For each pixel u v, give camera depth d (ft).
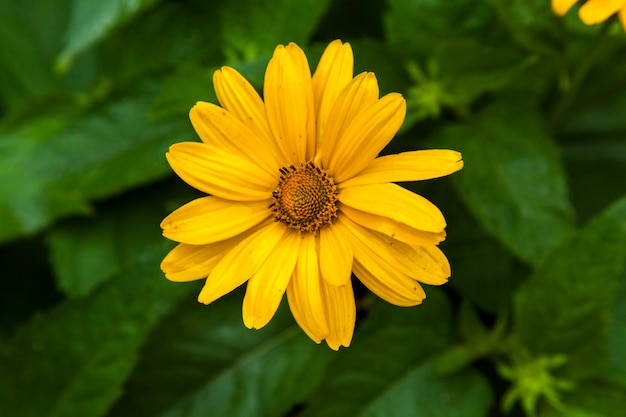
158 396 1.48
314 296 1.22
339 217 1.25
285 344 1.49
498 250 1.50
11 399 1.42
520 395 1.44
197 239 1.23
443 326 1.47
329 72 1.24
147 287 1.40
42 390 1.42
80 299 1.41
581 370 1.42
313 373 1.47
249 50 1.49
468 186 1.43
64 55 1.46
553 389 1.45
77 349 1.41
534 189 1.43
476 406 1.44
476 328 1.46
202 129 1.24
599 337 1.40
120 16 1.45
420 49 1.49
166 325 1.49
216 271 1.23
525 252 1.40
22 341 1.41
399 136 1.57
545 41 1.46
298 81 1.23
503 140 1.46
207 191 1.24
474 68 1.46
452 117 1.56
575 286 1.39
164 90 1.46
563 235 1.40
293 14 1.49
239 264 1.24
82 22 1.46
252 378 1.48
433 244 1.19
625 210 1.37
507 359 1.48
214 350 1.49
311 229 1.25
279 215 1.26
